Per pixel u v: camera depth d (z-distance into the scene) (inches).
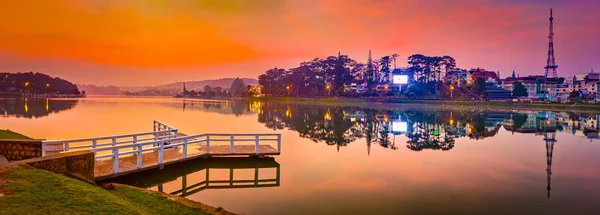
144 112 2802.7
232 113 2960.1
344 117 2620.6
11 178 454.3
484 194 663.8
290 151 1086.4
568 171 852.6
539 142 1360.7
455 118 2640.3
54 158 530.6
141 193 545.3
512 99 5792.3
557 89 7047.2
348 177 774.5
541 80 6968.5
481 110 3843.5
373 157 1006.4
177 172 795.4
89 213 390.6
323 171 826.8
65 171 541.6
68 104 4050.2
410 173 817.5
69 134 1369.3
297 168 852.6
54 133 1392.7
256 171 815.7
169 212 473.7
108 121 1952.5
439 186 713.0
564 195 662.5
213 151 909.8
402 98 5551.2
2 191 414.3
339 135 1523.1
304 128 1804.9
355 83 7194.9
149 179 737.6
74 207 399.9
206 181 732.0
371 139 1402.6
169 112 2881.4
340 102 5452.8
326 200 619.2
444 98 5561.0
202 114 2736.2
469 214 562.9
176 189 675.4
